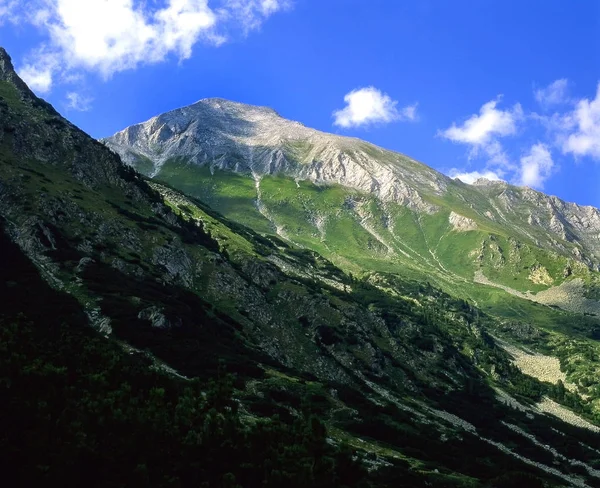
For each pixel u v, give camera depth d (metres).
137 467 62.69
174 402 83.94
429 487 101.81
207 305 172.88
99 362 85.81
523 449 169.88
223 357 138.50
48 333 105.75
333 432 123.12
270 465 72.25
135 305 141.00
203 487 65.88
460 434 160.50
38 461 60.16
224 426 75.12
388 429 135.88
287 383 137.25
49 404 68.12
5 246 142.38
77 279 143.50
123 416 69.25
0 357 72.25
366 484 83.62
